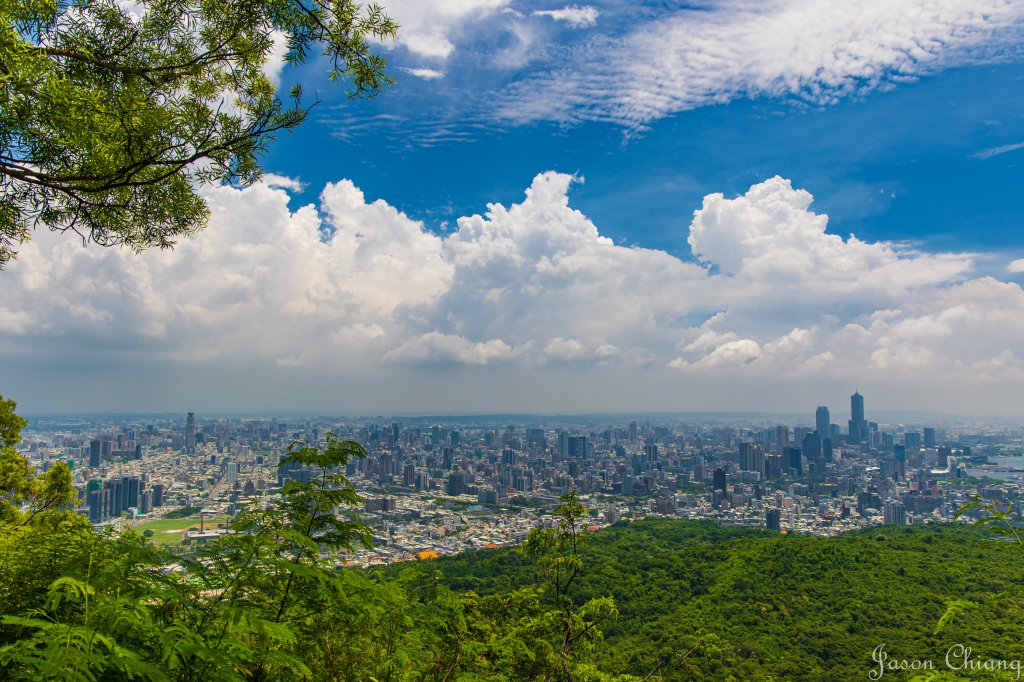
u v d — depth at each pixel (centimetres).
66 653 189
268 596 350
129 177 539
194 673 241
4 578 317
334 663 398
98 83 528
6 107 444
